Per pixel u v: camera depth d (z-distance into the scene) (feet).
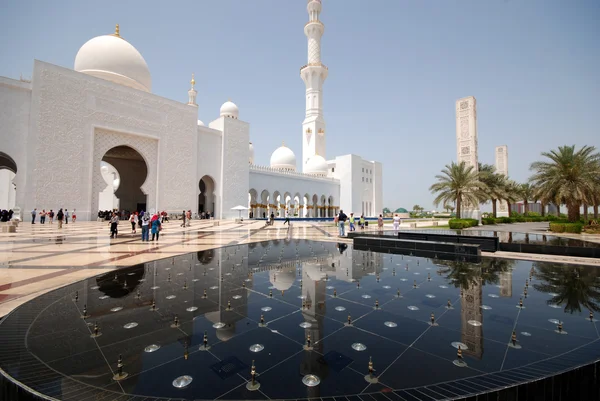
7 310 13.01
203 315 12.39
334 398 6.68
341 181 153.99
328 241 40.40
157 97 84.79
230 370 7.97
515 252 31.86
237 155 106.22
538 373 7.72
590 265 23.63
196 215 92.84
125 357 8.75
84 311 12.80
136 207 114.11
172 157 87.56
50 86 65.77
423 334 10.44
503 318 12.09
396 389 7.04
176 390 7.05
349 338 10.07
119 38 87.71
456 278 19.29
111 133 76.28
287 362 8.39
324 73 152.05
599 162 62.95
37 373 7.85
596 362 8.24
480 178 92.17
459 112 94.48
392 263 24.57
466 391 6.89
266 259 26.11
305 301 14.30
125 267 22.26
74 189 68.44
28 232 47.06
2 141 60.34
